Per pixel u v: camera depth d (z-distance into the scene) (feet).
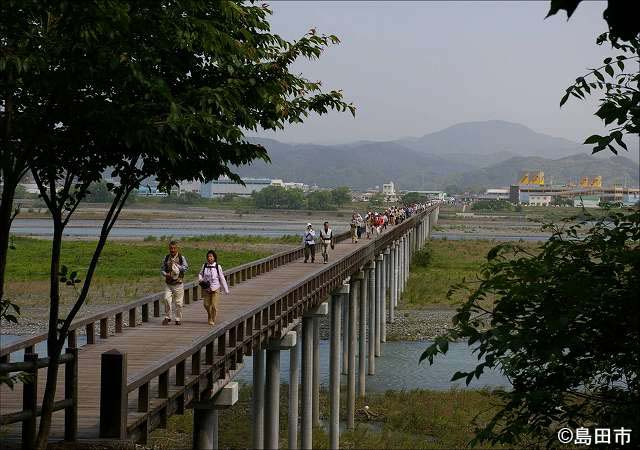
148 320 101.55
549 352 41.78
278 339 102.01
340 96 57.67
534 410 46.06
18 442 50.70
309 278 115.24
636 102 42.96
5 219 45.01
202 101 46.65
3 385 66.28
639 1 23.15
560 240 45.98
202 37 47.14
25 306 266.98
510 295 43.47
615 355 44.37
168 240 591.37
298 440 132.87
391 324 262.47
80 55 43.32
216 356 74.84
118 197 50.85
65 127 47.44
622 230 45.65
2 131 44.32
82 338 204.03
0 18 42.11
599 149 43.62
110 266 388.37
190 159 52.49
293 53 54.13
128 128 44.47
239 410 143.84
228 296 127.34
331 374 135.74
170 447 119.55
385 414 153.38
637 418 42.88
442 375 190.08
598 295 41.63
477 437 46.37
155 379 68.18
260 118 55.42
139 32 45.16
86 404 60.49
